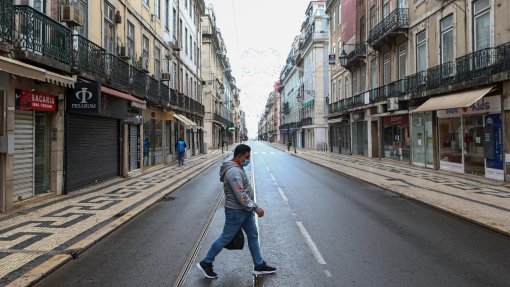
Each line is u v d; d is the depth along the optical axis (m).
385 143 28.00
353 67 34.34
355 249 6.48
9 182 9.57
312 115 57.44
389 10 25.67
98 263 5.87
